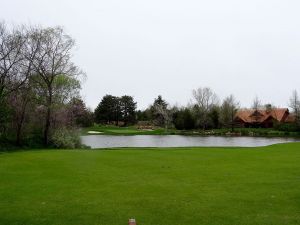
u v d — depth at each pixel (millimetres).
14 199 12438
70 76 44688
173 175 16906
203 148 32781
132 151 29625
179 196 12742
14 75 38906
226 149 31156
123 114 141000
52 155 26266
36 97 40469
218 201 12008
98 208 11312
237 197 12500
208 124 112875
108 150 31109
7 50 37875
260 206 11391
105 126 131375
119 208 11305
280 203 11719
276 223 9773
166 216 10477
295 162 21188
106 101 138000
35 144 40469
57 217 10430
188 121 112688
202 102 119938
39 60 39594
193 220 10102
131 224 8281
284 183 14766
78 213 10805
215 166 19781
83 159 23531
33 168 19422
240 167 19266
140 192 13391
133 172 17891
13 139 40062
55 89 43188
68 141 41312
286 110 115125
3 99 37500
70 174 17359
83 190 13773
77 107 51531
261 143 60969
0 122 38344
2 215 10625
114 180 15742
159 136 86625
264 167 19188
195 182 15148
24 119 40688
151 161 22266
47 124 41188
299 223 9758
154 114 128250
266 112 117625
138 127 121812
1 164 21094
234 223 9805
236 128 109375
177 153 27438
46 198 12555
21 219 10258
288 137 81438
